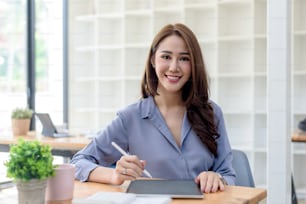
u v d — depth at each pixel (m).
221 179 1.29
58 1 5.11
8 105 4.61
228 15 4.41
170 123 1.53
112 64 5.13
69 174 1.07
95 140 1.55
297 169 4.14
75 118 5.25
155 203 1.00
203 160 1.48
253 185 1.76
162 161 1.46
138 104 1.59
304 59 4.16
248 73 4.21
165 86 1.51
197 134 1.51
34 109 4.92
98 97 5.06
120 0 4.99
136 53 4.94
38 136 3.56
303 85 4.18
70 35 5.18
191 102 1.53
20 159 0.94
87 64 5.24
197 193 1.10
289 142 2.01
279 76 1.97
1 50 4.55
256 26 4.18
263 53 4.27
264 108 4.27
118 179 1.27
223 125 1.61
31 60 4.89
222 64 4.35
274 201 1.99
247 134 4.39
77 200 1.04
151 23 4.69
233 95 4.46
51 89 5.10
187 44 1.50
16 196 1.10
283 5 1.95
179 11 4.59
